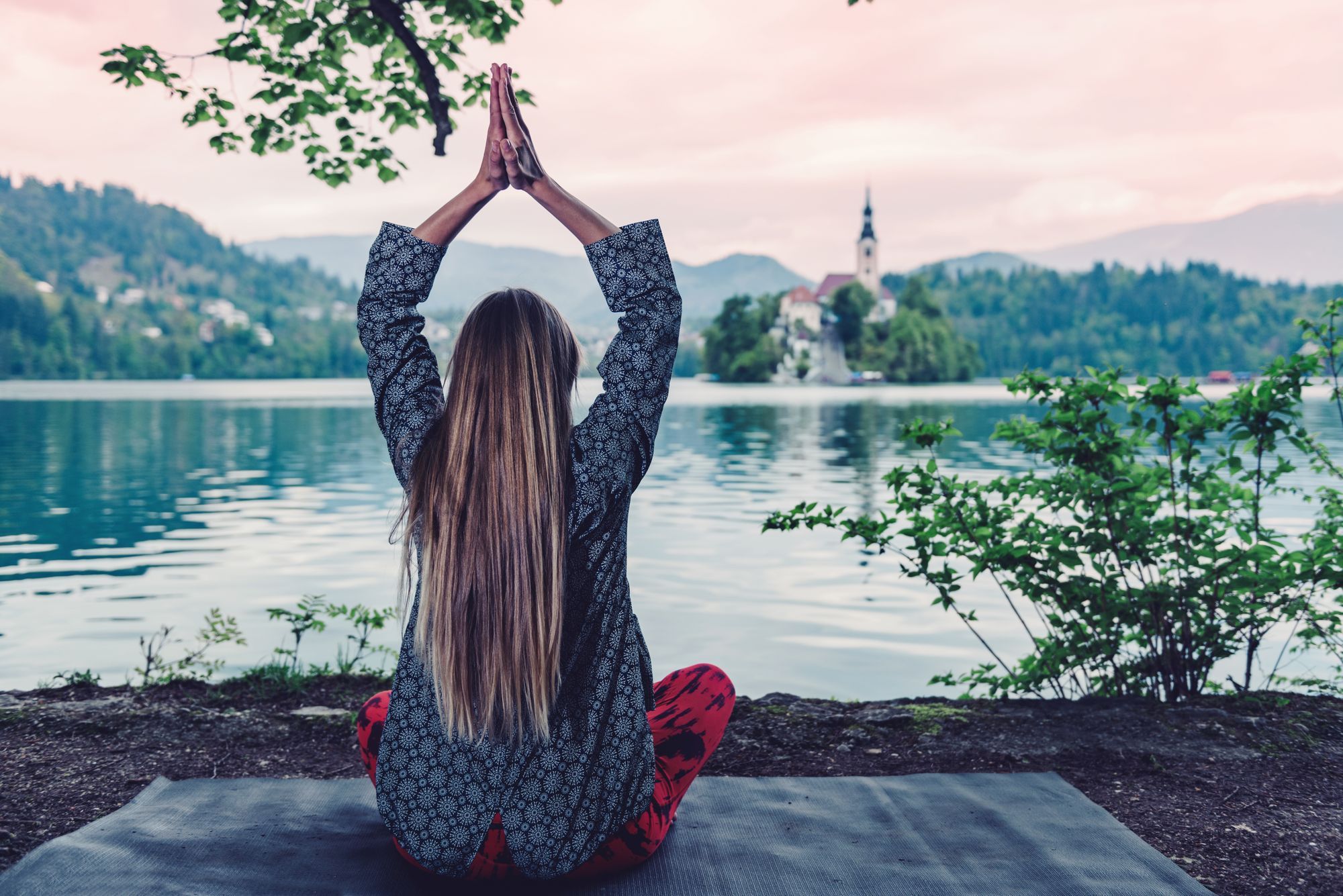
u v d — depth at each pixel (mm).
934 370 137875
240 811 2418
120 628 7918
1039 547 3631
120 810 2402
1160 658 3736
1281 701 3588
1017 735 3275
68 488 19406
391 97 5887
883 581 9922
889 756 3139
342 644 7281
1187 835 2453
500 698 1665
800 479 20094
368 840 2236
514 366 1659
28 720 3402
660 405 1783
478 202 1816
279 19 5398
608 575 1741
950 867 2125
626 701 1791
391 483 20188
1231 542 3709
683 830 2324
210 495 18141
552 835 1722
